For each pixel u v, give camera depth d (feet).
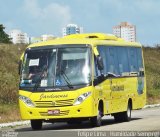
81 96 71.97
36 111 72.90
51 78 73.36
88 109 72.13
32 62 75.25
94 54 75.41
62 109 71.97
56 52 74.84
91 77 73.20
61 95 72.13
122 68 88.02
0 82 139.44
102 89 77.36
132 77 92.68
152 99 164.35
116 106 84.17
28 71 74.95
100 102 76.89
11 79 148.36
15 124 90.33
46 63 74.59
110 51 83.46
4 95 122.52
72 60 74.13
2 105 116.06
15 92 126.31
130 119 90.99
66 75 73.20
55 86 72.74
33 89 73.46
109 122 86.99
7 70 163.73
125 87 88.84
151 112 113.50
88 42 75.56
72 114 71.82
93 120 74.95
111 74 82.28
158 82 195.52
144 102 99.81
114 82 83.46
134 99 93.50
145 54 280.51
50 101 72.33
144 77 99.81
